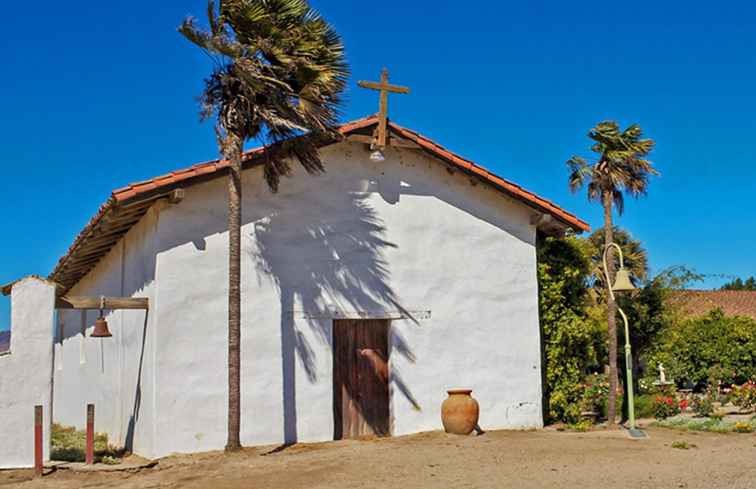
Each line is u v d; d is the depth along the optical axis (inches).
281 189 525.0
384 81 545.6
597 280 1043.3
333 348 537.3
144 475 411.8
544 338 614.5
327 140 519.5
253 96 456.4
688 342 907.4
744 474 383.6
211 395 482.6
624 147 613.9
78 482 398.3
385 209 558.9
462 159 568.1
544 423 602.9
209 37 440.1
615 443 490.6
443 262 571.2
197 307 484.7
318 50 468.4
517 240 597.6
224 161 485.7
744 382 882.1
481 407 566.3
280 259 518.0
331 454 452.1
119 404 555.8
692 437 528.7
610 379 617.0
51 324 444.5
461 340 567.8
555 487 354.9
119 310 572.7
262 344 503.8
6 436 427.8
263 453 465.1
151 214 493.0
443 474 389.4
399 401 543.2
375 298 545.3
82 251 609.9
